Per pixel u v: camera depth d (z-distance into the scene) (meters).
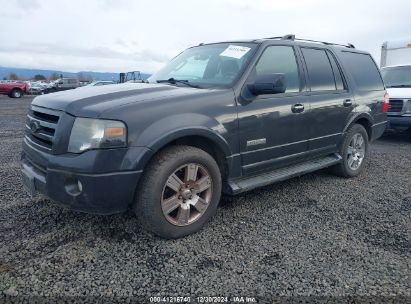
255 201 4.13
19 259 2.77
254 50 3.83
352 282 2.56
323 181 4.99
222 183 3.56
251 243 3.11
